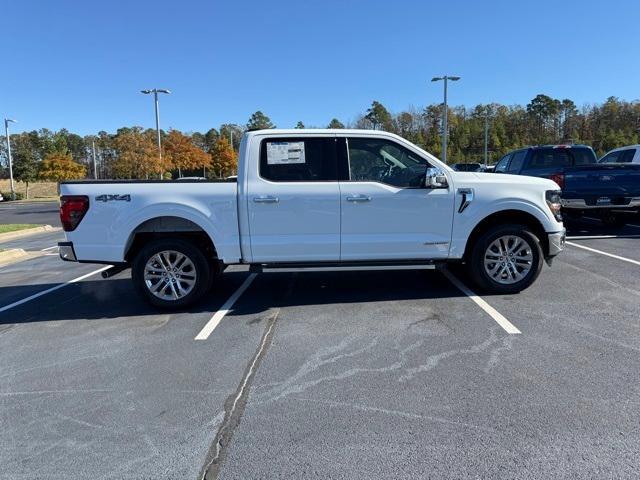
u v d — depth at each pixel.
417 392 3.55
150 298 5.69
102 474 2.72
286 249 5.62
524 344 4.39
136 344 4.71
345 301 5.91
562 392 3.49
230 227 5.59
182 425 3.21
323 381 3.78
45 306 6.25
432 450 2.85
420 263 5.78
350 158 5.68
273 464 2.76
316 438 3.01
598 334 4.60
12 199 45.91
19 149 60.19
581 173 9.97
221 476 2.67
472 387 3.61
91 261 5.62
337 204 5.57
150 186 5.57
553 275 6.86
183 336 4.89
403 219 5.66
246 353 4.39
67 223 5.58
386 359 4.16
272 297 6.20
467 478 2.60
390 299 5.93
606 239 9.87
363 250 5.69
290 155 5.62
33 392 3.76
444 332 4.75
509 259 5.92
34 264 9.70
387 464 2.73
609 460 2.72
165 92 35.25
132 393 3.69
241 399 3.53
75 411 3.44
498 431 3.03
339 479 2.62
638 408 3.26
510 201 5.73
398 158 5.73
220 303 6.00
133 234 5.61
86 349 4.63
